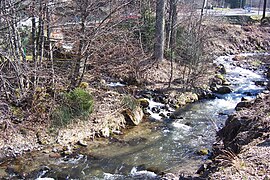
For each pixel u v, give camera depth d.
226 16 32.31
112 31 14.17
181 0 26.16
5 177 9.02
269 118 9.08
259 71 22.05
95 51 13.88
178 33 19.48
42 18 11.43
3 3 10.09
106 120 12.38
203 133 12.30
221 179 6.25
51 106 11.77
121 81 16.84
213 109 14.88
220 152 9.26
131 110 13.25
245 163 6.67
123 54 16.77
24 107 11.80
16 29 11.58
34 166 9.63
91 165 9.90
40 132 11.11
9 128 10.75
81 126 11.79
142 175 9.40
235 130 9.93
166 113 14.14
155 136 12.02
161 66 18.56
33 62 12.16
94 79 15.47
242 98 15.98
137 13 16.83
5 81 10.05
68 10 12.21
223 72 20.88
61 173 9.40
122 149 10.95
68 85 12.88
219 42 27.33
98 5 12.80
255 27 31.56
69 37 12.85
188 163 9.98
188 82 16.67
